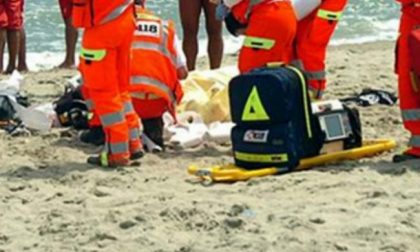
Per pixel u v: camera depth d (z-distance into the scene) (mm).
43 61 21109
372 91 13117
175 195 9312
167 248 8047
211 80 12305
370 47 20656
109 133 10352
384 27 25297
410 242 7984
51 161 10703
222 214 8688
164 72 10938
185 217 8664
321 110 10242
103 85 10195
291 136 9859
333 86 14641
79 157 10852
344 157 10242
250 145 9922
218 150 11133
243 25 10953
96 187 9672
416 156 10133
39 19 26047
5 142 11508
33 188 9742
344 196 9078
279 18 10695
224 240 8156
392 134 11477
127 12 10188
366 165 10109
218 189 9492
